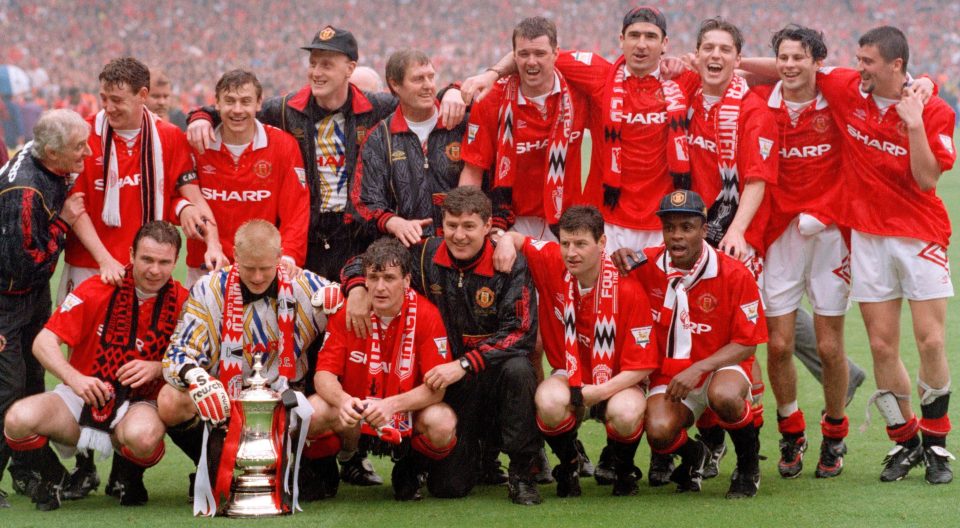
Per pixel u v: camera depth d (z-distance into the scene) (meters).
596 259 7.30
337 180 8.59
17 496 7.73
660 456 7.91
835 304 8.11
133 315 7.44
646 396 7.61
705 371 7.32
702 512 6.98
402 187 8.36
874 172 7.86
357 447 7.58
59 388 7.40
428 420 7.26
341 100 8.56
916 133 7.53
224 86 8.04
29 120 38.59
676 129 8.19
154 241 7.28
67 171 7.57
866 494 7.43
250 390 7.02
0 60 66.00
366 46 76.44
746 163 8.02
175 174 8.26
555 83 8.36
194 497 7.18
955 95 61.19
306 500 7.45
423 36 79.25
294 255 8.19
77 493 7.71
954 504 7.10
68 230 7.85
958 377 10.80
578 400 7.32
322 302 7.37
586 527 6.66
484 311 7.46
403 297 7.29
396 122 8.41
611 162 8.36
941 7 82.62
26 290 7.65
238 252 7.10
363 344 7.35
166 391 7.22
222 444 7.18
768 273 8.31
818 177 8.11
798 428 8.05
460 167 8.46
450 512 7.07
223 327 7.31
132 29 74.31
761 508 7.08
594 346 7.42
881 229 7.87
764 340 7.44
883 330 7.91
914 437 7.87
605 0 82.81
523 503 7.28
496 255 7.42
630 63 8.30
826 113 8.04
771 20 81.69
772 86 8.37
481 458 8.07
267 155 8.28
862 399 10.36
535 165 8.55
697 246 7.34
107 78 7.86
